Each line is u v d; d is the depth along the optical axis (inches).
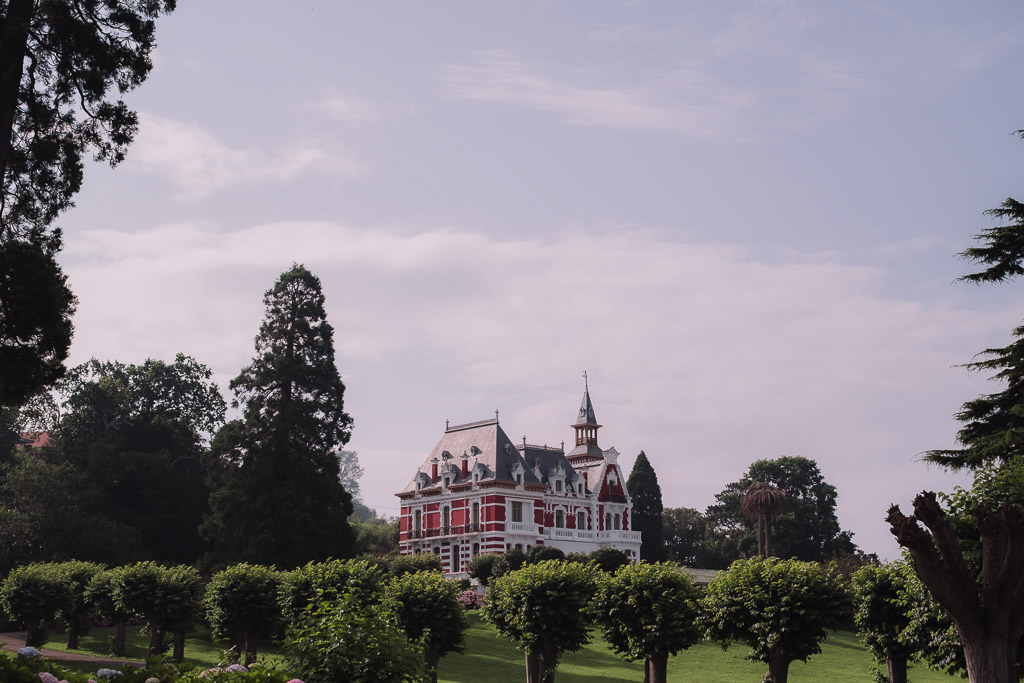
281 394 3395.7
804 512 5236.2
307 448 3331.7
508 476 4153.5
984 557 780.6
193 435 4269.2
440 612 1963.6
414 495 4377.5
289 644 869.8
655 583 1882.4
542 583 1881.2
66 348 1402.6
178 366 4362.7
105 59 1402.6
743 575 1770.4
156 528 3725.4
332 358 3518.7
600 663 2608.3
